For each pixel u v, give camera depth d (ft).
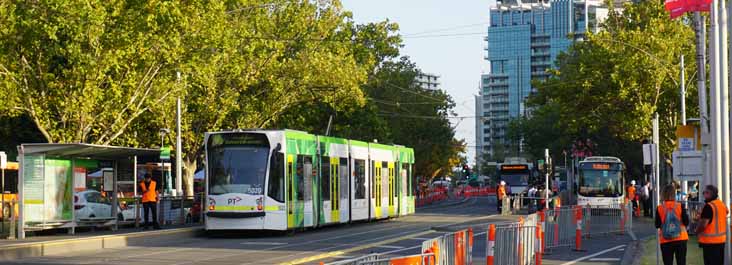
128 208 125.49
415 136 287.89
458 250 55.01
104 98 133.28
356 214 139.44
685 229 64.80
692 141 101.96
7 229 108.47
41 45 129.29
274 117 181.98
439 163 310.45
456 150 341.21
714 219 62.03
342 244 103.55
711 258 62.08
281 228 112.68
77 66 127.03
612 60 194.59
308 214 120.78
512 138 412.16
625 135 201.77
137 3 128.88
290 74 173.27
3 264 78.84
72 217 107.04
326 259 83.82
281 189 113.19
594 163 202.69
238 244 103.65
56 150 101.96
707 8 92.22
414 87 282.77
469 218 171.94
